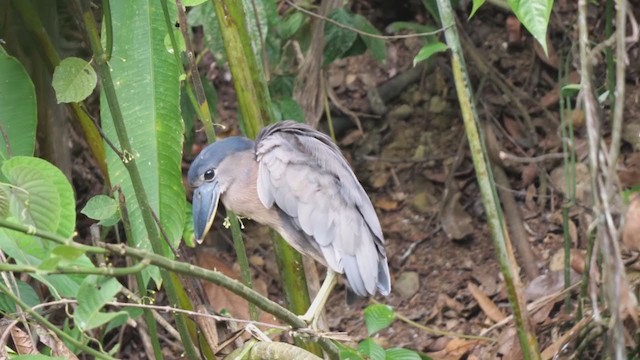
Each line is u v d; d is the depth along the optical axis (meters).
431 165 12.22
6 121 7.49
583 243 10.55
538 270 10.64
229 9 7.70
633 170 9.66
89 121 8.16
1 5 8.36
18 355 6.24
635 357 7.72
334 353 6.59
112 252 4.95
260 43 8.84
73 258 4.83
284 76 10.74
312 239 7.67
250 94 7.93
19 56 8.73
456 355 9.98
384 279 7.51
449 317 10.69
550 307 9.26
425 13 12.92
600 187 5.73
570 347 8.66
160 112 7.35
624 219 6.07
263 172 7.64
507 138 11.91
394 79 12.76
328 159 7.63
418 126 12.54
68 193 5.81
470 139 6.80
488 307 10.48
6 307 7.39
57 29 8.92
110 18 6.44
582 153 10.92
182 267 5.23
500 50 12.52
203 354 7.47
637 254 7.89
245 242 11.95
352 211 7.53
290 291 8.20
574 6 12.05
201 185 8.03
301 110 10.27
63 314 9.41
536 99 12.08
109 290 5.20
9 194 5.52
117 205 6.80
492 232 6.94
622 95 5.59
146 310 7.03
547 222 11.22
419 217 11.85
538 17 5.90
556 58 11.97
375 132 12.61
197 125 12.67
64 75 6.37
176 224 7.40
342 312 11.05
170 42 7.22
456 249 11.45
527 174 11.55
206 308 8.08
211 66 13.17
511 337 9.17
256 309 8.00
